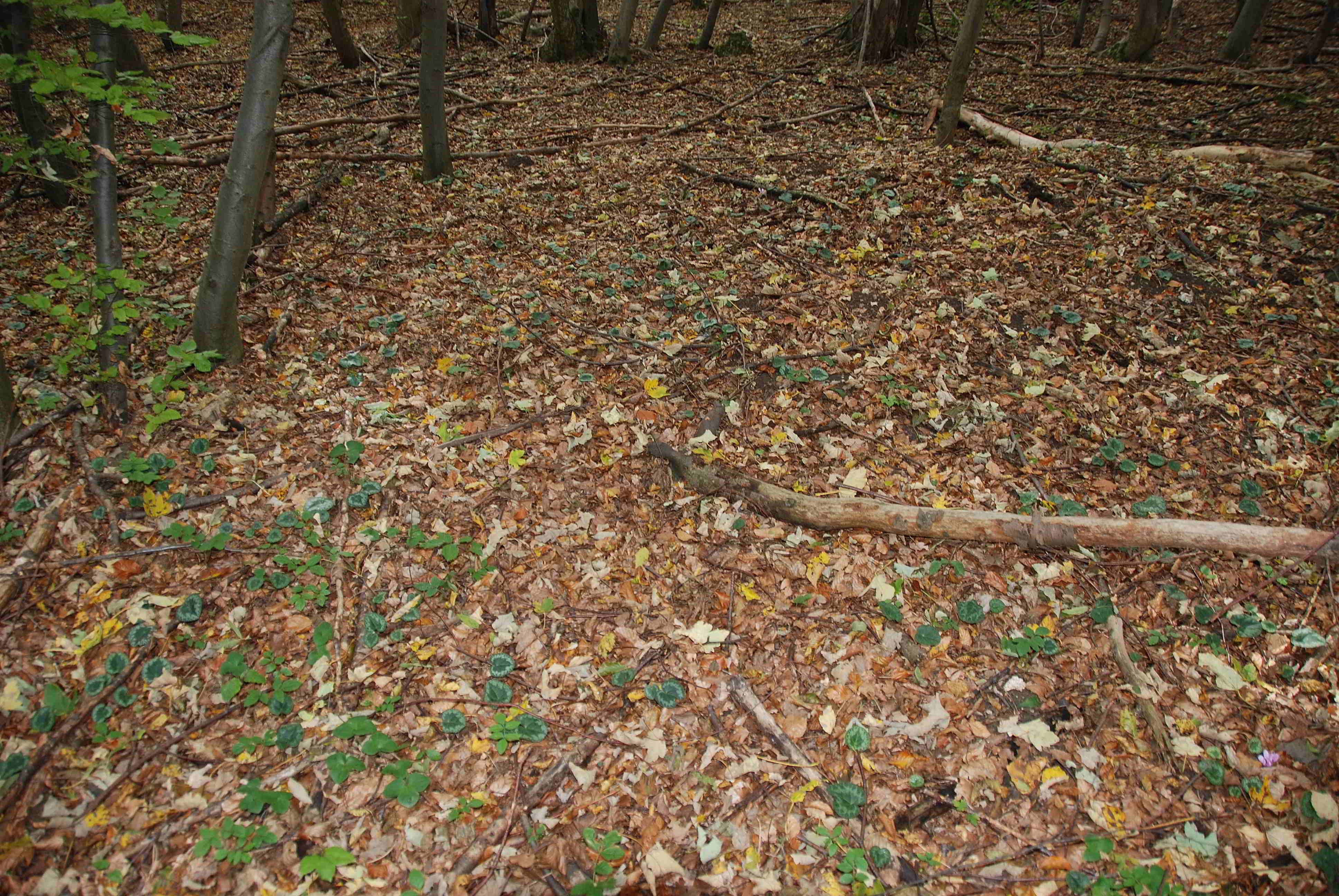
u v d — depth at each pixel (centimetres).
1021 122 1020
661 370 522
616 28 1356
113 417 434
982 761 311
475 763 307
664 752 312
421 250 665
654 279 621
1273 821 290
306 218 717
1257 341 530
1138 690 332
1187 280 590
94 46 430
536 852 279
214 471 418
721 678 343
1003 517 395
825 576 388
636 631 362
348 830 281
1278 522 407
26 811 274
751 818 291
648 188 782
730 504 429
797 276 620
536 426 476
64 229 673
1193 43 1516
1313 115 993
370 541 391
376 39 1498
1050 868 277
